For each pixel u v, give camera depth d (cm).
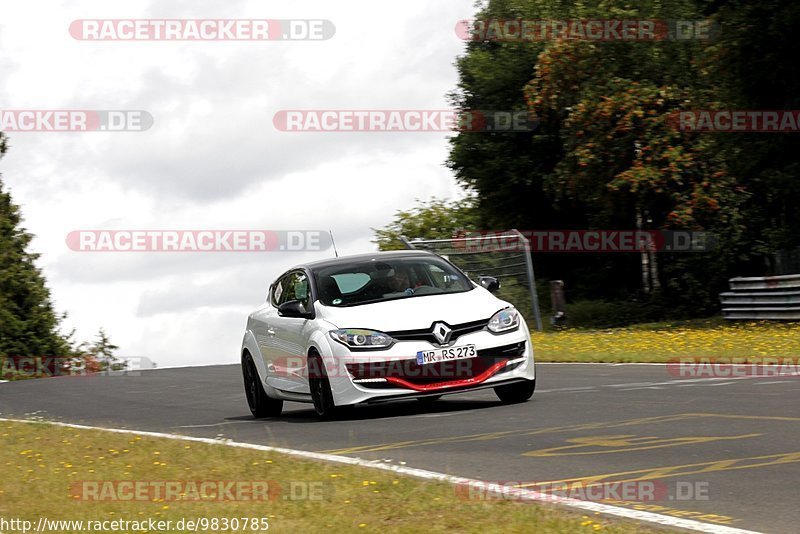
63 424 4769
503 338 4334
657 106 11619
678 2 11538
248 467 3175
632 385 4975
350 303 4516
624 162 11906
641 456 3028
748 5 10244
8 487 3019
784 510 2323
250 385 5084
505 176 15238
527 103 13312
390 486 2728
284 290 4997
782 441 3147
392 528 2259
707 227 12369
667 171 11519
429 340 4250
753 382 4769
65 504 2714
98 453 3700
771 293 9412
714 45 10650
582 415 3959
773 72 10425
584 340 8169
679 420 3684
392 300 4500
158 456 3522
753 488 2542
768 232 11894
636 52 11869
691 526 2198
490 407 4400
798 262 12019
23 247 13238
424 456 3244
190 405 5841
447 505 2467
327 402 4334
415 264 4738
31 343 12675
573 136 12112
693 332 8625
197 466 3259
